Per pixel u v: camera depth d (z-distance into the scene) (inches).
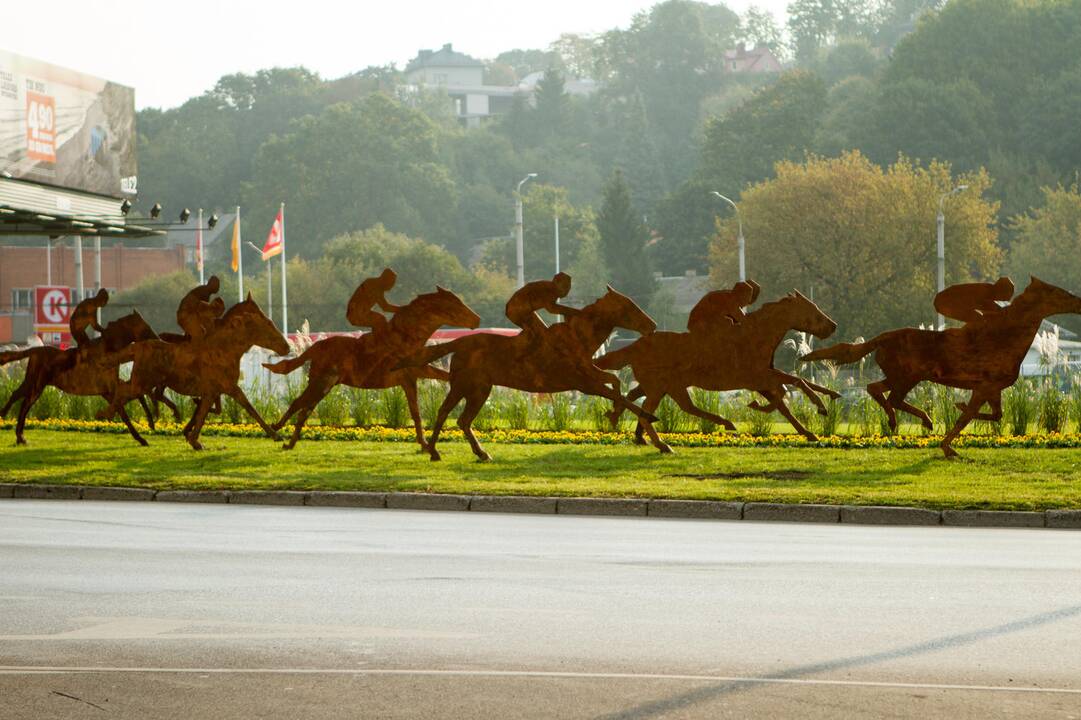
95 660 328.2
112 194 1930.4
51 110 1777.8
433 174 5378.9
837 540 552.1
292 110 6451.8
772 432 1010.7
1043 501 627.5
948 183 3127.5
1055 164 4047.7
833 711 281.6
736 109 4618.6
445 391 1075.3
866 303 3043.8
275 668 319.9
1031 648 341.1
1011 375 804.6
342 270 3988.7
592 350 832.3
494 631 362.0
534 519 629.6
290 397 1109.1
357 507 681.6
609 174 5949.8
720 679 308.7
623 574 458.0
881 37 7755.9
